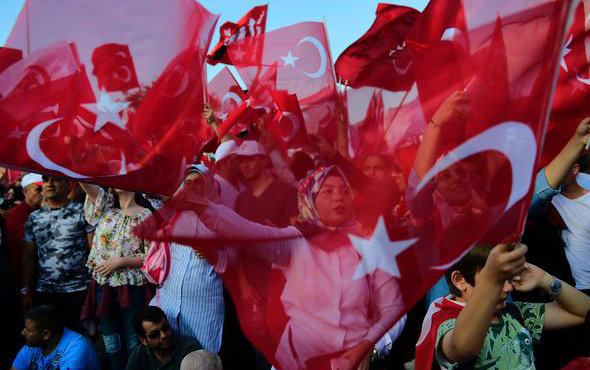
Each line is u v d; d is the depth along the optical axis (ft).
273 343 6.97
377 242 6.42
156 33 10.09
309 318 6.82
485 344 7.36
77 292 16.31
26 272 17.08
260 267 7.13
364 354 6.49
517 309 8.02
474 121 6.02
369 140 7.41
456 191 5.95
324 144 9.24
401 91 7.41
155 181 10.04
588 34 10.31
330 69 12.72
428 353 7.38
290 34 13.19
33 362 14.19
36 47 9.46
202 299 12.95
